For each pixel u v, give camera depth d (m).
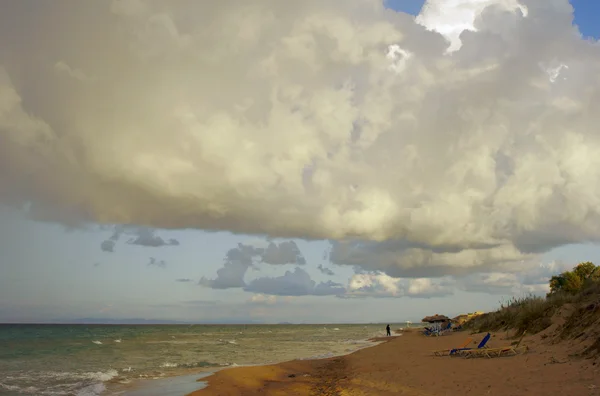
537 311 25.81
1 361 33.44
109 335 96.12
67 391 18.77
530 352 17.94
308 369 24.70
